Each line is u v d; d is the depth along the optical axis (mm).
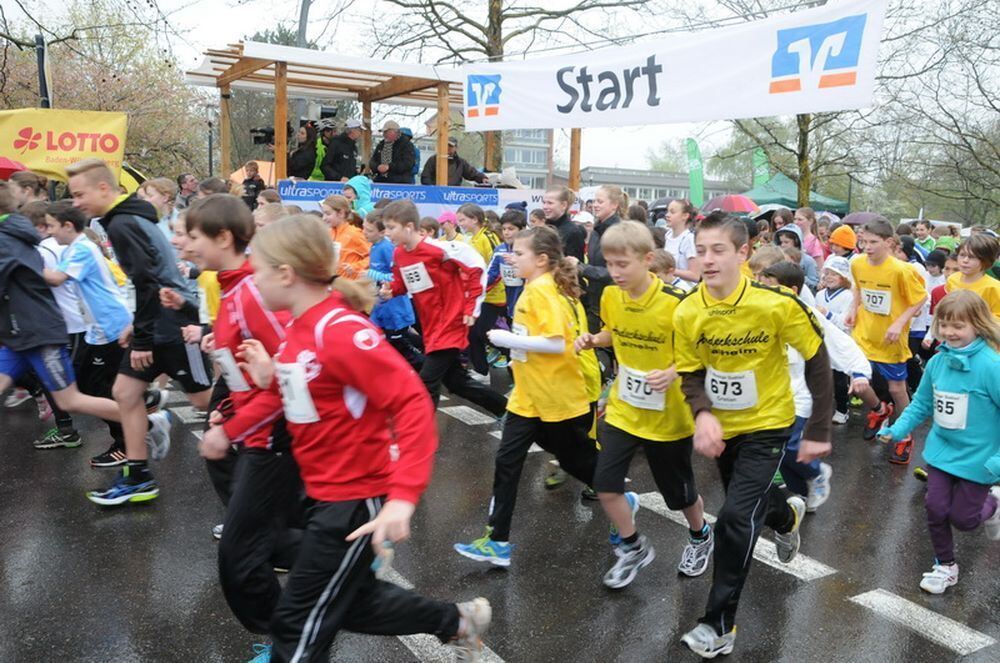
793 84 5883
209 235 2887
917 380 7895
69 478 5023
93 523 4348
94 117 9344
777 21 5945
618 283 3447
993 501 3918
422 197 10914
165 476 5086
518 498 4973
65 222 4895
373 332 2252
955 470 3770
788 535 3668
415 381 2270
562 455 4105
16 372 4758
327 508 2326
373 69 10906
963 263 6105
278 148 10594
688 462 3678
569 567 3984
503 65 7953
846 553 4246
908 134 18922
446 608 2674
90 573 3766
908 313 6012
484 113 8188
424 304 5527
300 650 2268
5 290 4488
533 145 47812
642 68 6863
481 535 4359
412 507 2178
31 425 6160
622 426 3619
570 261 3994
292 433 2363
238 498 2660
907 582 3910
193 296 4371
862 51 5484
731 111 6285
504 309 8211
